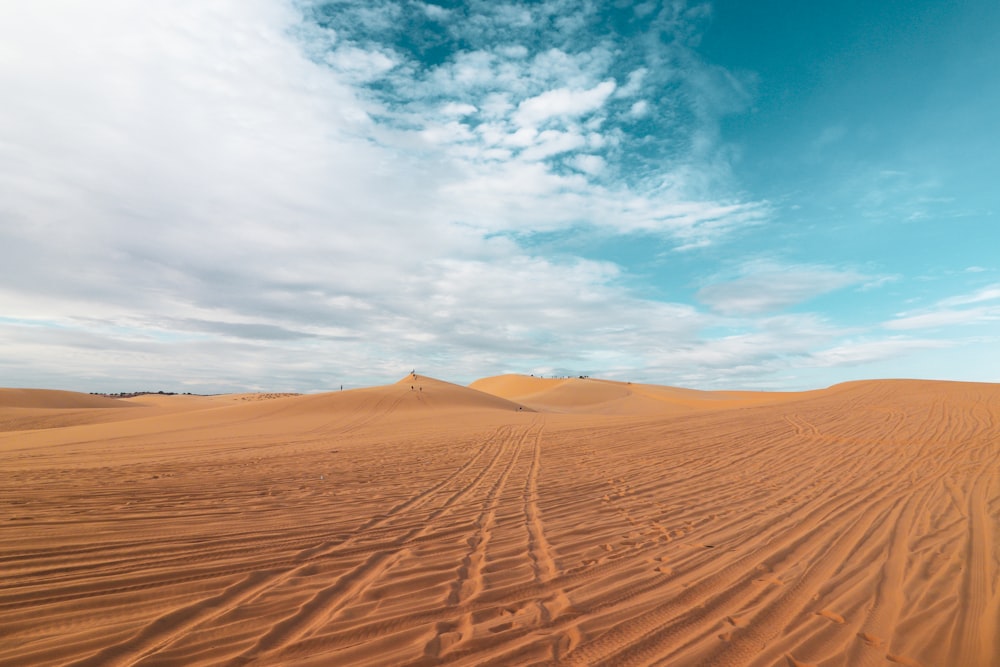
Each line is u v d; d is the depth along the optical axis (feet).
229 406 141.38
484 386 428.15
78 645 10.84
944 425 54.54
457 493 27.94
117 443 66.13
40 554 16.34
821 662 10.53
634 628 11.99
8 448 63.16
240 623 12.05
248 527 20.11
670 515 23.04
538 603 13.38
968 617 12.69
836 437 49.67
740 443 47.98
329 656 10.57
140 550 16.97
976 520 21.77
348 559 16.72
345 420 106.11
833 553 17.67
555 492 28.17
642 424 69.87
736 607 13.23
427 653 10.71
